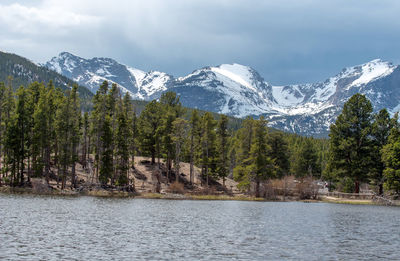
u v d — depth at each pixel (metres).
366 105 93.69
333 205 80.00
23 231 35.00
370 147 91.44
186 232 38.59
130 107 109.56
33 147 82.56
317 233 40.25
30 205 55.47
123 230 38.25
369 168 91.06
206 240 34.50
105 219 45.47
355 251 31.36
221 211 60.53
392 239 37.25
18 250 28.03
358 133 93.38
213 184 108.62
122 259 26.73
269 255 29.22
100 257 27.03
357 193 96.81
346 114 94.88
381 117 93.94
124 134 90.50
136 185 95.12
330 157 96.38
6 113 85.62
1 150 83.50
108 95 101.12
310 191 98.06
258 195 95.81
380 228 44.78
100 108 96.12
